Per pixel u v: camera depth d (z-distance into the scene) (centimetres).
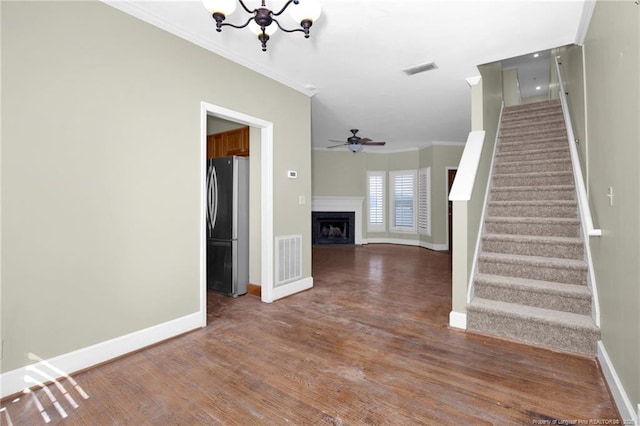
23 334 195
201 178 295
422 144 809
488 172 399
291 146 398
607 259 205
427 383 204
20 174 193
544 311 269
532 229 339
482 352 245
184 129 280
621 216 171
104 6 229
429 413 175
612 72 183
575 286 275
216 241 409
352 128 637
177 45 274
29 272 197
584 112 282
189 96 284
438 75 367
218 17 181
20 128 192
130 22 243
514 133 480
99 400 188
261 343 264
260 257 395
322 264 608
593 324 239
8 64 187
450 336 276
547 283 286
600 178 221
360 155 885
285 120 388
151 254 259
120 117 238
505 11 243
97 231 227
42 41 200
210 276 417
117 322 239
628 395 162
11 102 189
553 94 571
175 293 276
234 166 393
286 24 264
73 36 214
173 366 227
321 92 426
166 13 251
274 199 376
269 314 333
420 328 295
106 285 232
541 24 259
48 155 203
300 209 414
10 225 190
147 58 254
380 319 318
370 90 418
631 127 151
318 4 185
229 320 316
